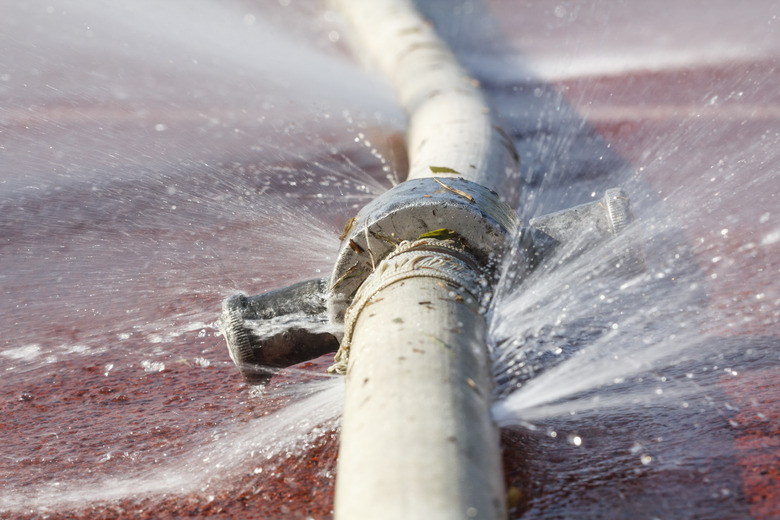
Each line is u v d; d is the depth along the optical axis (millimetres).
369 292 4141
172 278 6766
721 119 9719
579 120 10383
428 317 3717
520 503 3521
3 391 5309
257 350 4738
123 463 4336
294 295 4816
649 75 12039
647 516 3355
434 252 4301
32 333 6047
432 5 17469
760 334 5035
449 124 7875
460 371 3416
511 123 10617
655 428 4027
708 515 3318
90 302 6469
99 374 5457
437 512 2672
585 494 3543
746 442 3811
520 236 4828
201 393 5098
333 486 3918
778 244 6395
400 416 3084
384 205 4574
